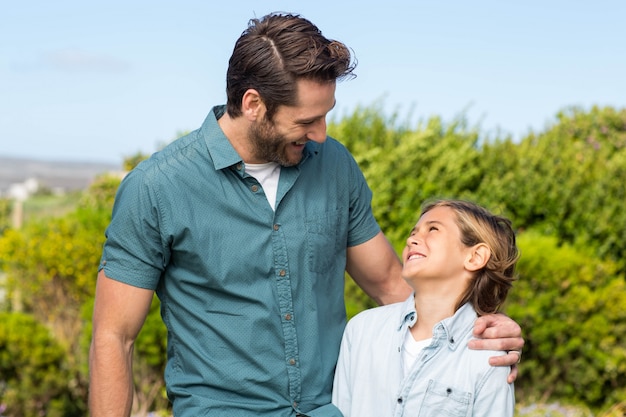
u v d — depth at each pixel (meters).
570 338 6.51
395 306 2.83
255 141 2.55
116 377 2.60
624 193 7.58
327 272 2.75
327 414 2.67
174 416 2.72
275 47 2.45
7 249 7.54
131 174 2.62
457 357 2.64
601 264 6.81
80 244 7.35
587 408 6.54
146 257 2.59
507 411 2.60
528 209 7.54
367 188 2.93
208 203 2.59
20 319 6.61
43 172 77.06
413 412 2.63
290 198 2.66
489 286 2.75
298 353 2.63
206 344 2.62
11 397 6.39
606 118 9.76
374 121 7.75
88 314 6.40
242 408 2.61
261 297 2.59
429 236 2.74
